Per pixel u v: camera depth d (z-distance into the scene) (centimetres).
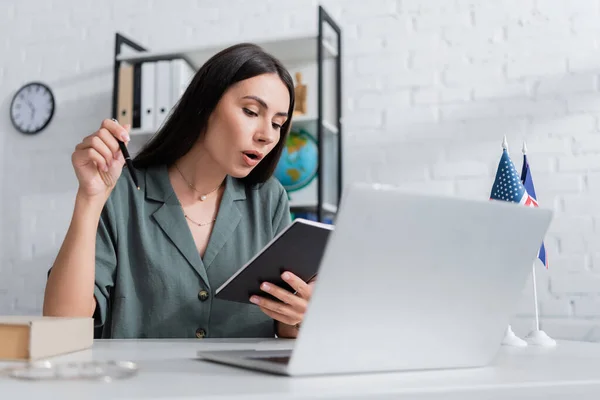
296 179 261
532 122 254
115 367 57
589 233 243
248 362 60
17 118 314
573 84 252
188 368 62
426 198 55
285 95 138
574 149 248
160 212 143
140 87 274
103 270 133
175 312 140
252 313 145
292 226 85
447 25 269
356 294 55
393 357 59
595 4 253
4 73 321
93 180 116
